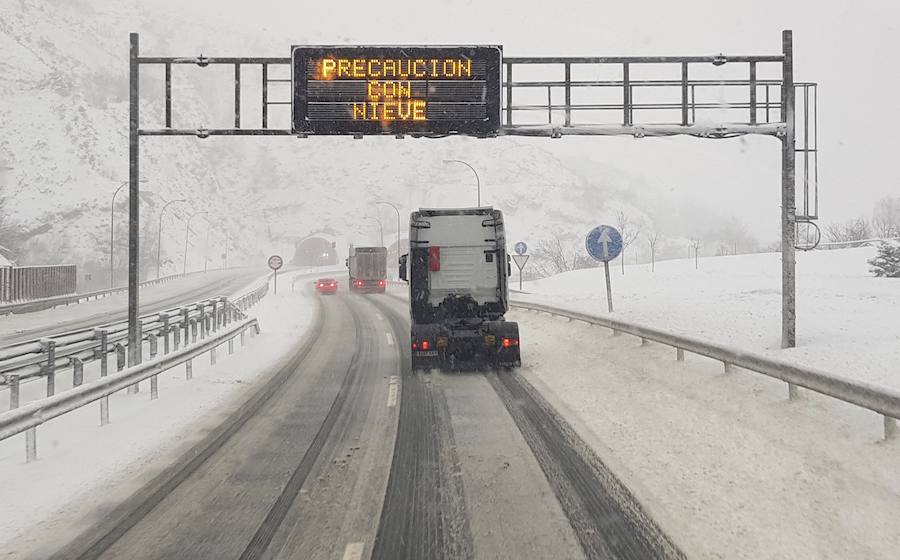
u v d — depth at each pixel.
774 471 5.71
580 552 4.45
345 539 4.79
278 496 5.77
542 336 17.92
